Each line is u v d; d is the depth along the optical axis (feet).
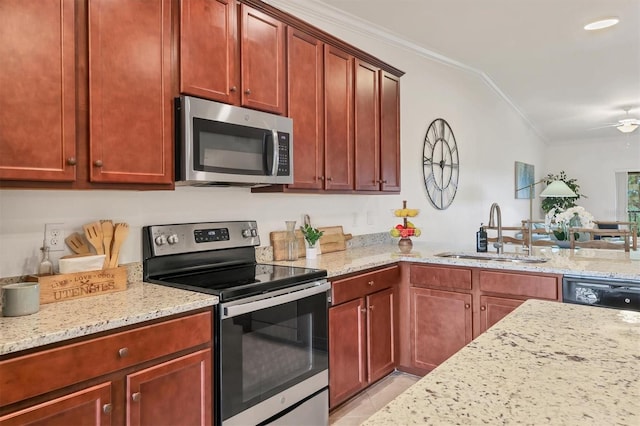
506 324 3.95
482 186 18.37
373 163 10.27
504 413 2.28
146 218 6.91
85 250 6.08
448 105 15.44
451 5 10.55
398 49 12.98
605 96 19.74
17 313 4.61
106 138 5.38
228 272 7.33
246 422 5.92
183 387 5.24
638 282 6.90
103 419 4.46
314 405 7.13
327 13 10.57
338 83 9.23
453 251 10.52
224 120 6.56
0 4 4.50
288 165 7.72
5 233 5.43
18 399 3.88
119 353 4.60
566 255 9.42
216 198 7.99
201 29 6.45
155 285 6.35
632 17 11.38
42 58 4.81
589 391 2.54
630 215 28.12
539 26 11.98
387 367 9.21
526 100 20.52
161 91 5.96
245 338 5.95
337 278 7.82
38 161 4.78
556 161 30.60
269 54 7.60
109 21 5.41
